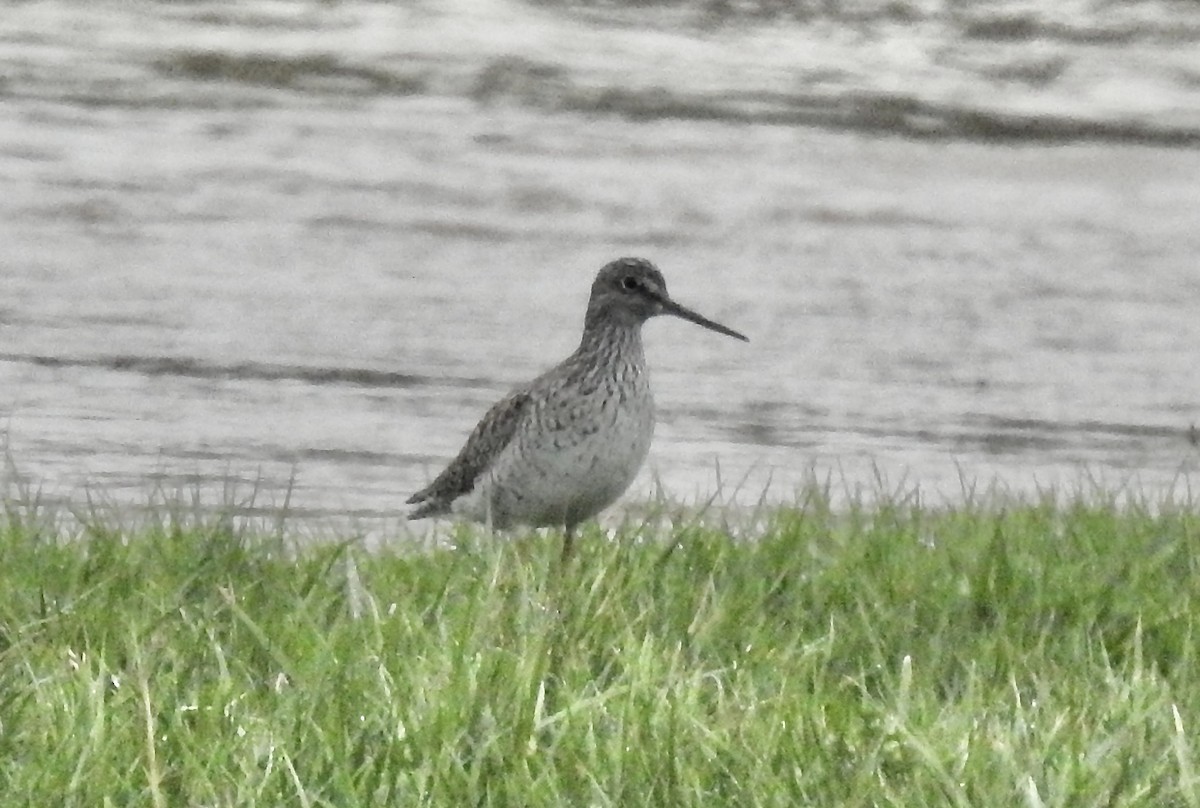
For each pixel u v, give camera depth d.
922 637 10.25
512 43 33.72
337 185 26.55
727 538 11.52
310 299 21.22
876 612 10.37
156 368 18.42
